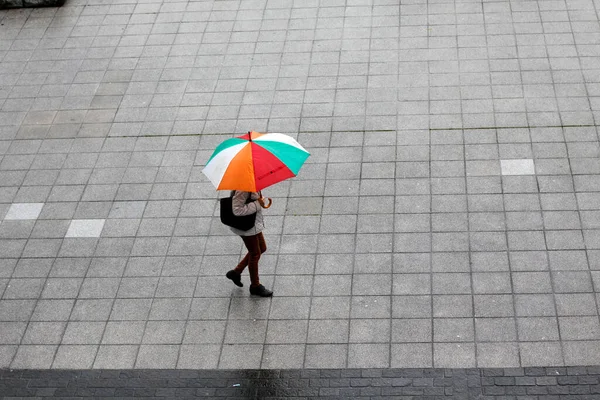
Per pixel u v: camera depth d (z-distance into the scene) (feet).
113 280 30.30
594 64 37.14
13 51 42.86
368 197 32.12
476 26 40.27
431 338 26.78
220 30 42.42
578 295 27.53
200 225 31.96
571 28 39.37
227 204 26.20
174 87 39.09
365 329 27.35
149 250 31.24
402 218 31.09
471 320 27.20
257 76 39.01
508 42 39.01
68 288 30.19
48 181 34.88
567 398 24.50
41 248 31.94
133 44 42.27
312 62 39.40
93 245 31.76
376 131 35.06
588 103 35.12
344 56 39.50
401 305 27.96
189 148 35.55
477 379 25.34
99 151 36.06
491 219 30.60
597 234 29.53
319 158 34.09
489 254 29.32
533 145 33.42
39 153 36.37
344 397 25.38
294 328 27.71
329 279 29.19
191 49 41.37
